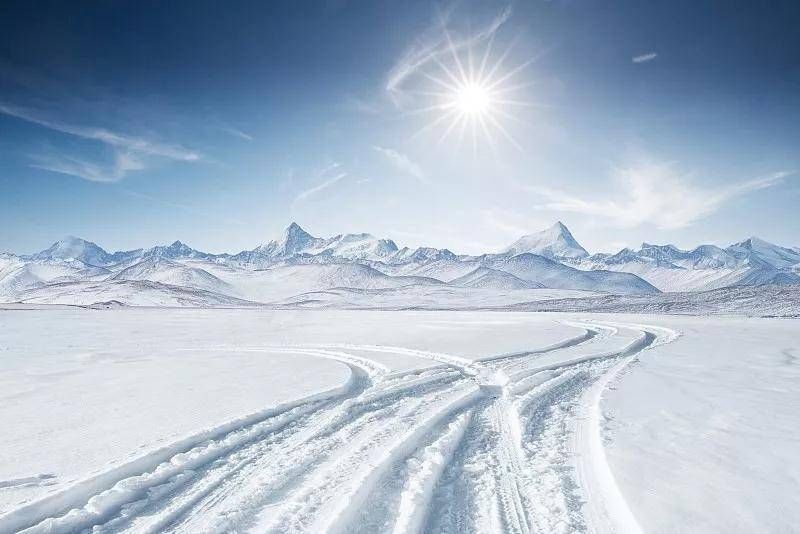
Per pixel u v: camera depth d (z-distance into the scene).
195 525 4.48
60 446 6.50
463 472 5.83
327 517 4.50
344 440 6.94
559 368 13.60
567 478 5.55
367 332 28.77
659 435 6.93
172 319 50.16
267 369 14.09
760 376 11.78
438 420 8.06
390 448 6.39
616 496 4.98
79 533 4.37
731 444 6.50
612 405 8.80
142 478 5.36
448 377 12.40
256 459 6.20
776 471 5.51
